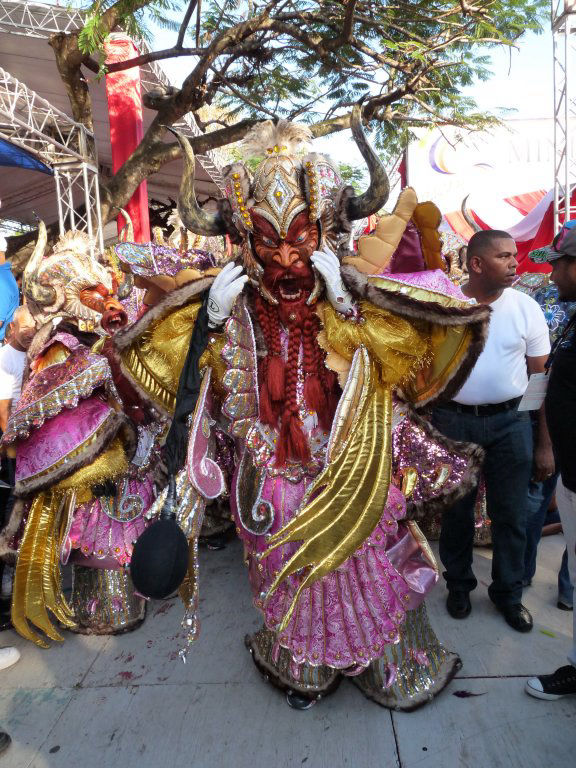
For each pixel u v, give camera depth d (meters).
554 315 3.06
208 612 2.95
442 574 3.22
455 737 2.07
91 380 2.32
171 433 1.93
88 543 2.66
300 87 8.65
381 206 1.90
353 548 1.96
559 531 3.83
